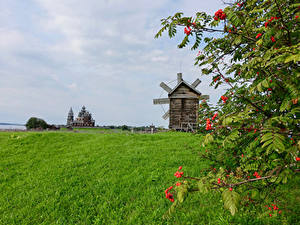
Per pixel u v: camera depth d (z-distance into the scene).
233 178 2.50
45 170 6.81
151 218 3.74
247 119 2.08
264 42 2.18
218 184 1.80
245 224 3.21
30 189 5.39
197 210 3.90
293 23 2.03
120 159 7.54
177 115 17.98
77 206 4.38
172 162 6.83
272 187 2.32
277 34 1.97
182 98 18.12
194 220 3.56
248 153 2.55
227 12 2.15
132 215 3.93
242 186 2.35
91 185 5.38
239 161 2.92
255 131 1.99
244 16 2.16
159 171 6.13
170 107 18.33
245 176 2.60
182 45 2.55
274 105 2.16
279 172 1.90
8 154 9.09
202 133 4.73
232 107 2.69
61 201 4.61
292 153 1.75
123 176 5.88
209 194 4.40
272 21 2.04
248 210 3.09
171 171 6.02
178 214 3.80
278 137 1.44
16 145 10.52
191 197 4.39
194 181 4.86
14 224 3.86
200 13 2.27
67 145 10.93
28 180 6.00
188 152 8.03
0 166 7.43
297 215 3.29
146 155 7.89
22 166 7.41
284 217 3.19
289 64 1.96
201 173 5.35
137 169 6.36
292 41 2.11
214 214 3.65
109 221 3.80
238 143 2.79
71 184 5.50
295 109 1.70
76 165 7.13
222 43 2.84
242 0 2.61
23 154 9.14
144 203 4.34
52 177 6.07
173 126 17.84
